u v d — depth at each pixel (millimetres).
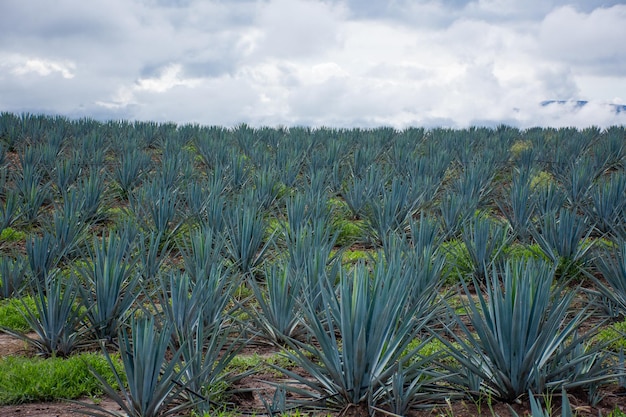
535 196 12938
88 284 8258
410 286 6426
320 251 7801
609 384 5742
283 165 17859
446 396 5340
